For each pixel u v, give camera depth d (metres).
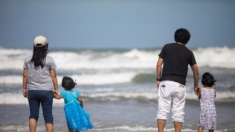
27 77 21.05
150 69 78.88
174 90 20.44
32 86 20.73
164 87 20.61
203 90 22.30
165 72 20.86
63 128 27.97
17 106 38.00
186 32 21.06
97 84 57.62
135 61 88.62
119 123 29.97
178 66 20.59
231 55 89.19
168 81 20.59
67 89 22.69
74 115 21.97
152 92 47.56
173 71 20.62
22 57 96.25
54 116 32.72
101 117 32.59
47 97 20.81
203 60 89.19
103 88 52.53
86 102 40.88
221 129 27.73
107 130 27.44
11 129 27.81
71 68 80.50
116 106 38.47
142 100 42.16
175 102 20.88
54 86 21.36
